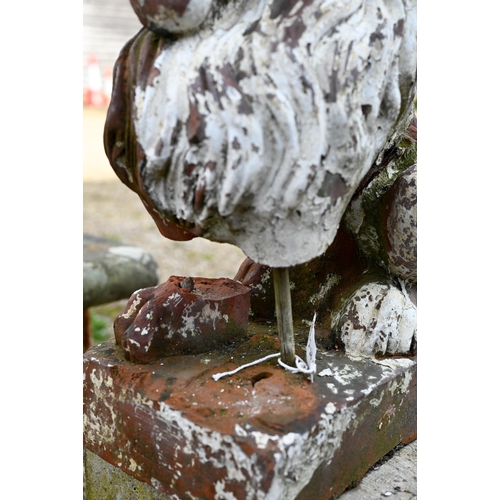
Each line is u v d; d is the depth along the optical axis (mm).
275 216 787
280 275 887
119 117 825
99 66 5160
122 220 3742
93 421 962
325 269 1066
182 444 858
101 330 2354
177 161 787
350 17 782
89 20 4965
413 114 1000
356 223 1005
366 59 779
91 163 5027
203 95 764
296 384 894
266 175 771
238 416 843
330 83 765
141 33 829
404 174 958
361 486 912
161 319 940
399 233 958
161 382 902
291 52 757
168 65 790
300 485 833
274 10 776
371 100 794
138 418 902
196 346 963
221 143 763
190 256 3246
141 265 1766
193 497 858
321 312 1051
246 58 759
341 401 870
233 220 794
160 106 787
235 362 942
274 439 809
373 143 819
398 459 958
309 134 762
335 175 782
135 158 832
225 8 799
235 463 813
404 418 972
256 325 1058
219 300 972
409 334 977
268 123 759
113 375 934
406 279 1013
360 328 976
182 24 781
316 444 835
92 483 993
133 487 938
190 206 801
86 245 1851
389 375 932
